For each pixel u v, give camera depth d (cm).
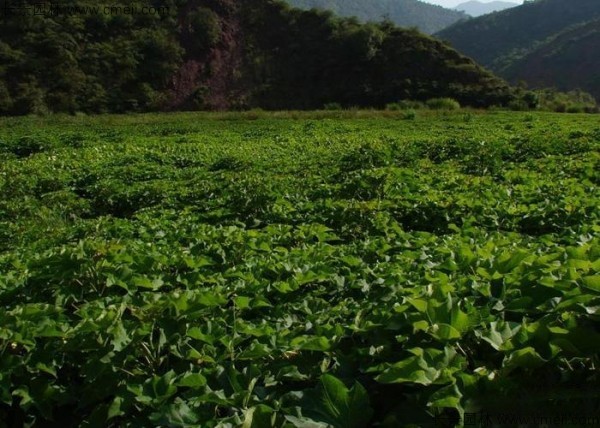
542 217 635
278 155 1551
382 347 273
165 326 335
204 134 2391
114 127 2928
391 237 572
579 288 265
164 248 542
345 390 235
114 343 307
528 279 318
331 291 418
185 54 5434
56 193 1066
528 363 234
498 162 1115
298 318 370
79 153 1698
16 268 515
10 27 4816
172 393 272
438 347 264
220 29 5734
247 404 251
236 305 379
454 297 310
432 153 1378
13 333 318
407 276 389
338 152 1473
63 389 309
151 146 1884
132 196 1034
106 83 4762
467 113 3291
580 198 664
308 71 5341
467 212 687
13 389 306
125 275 439
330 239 607
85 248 499
